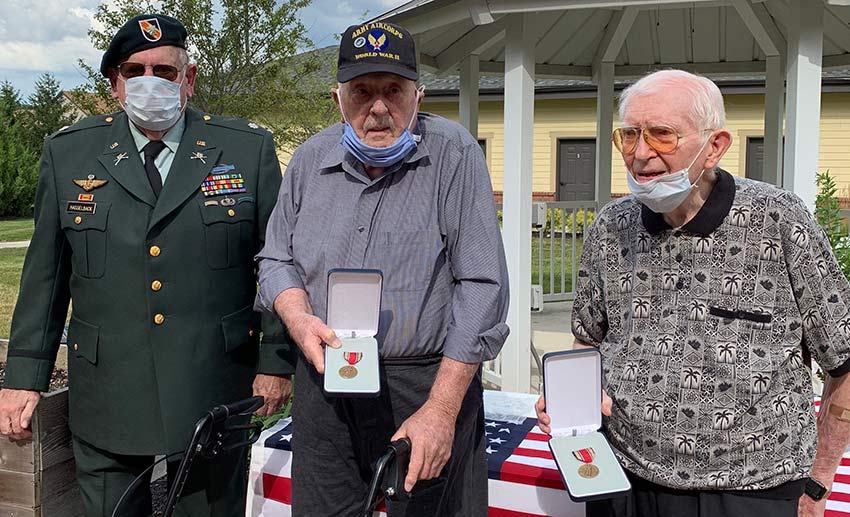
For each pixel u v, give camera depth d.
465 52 5.93
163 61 2.29
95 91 10.03
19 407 2.42
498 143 16.42
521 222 4.46
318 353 1.75
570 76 7.59
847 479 2.36
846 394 1.80
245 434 2.51
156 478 3.55
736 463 1.75
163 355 2.32
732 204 1.73
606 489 1.74
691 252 1.75
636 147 1.69
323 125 10.76
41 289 2.41
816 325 1.73
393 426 1.89
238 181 2.42
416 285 1.84
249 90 10.41
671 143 1.65
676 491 1.82
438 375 1.80
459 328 1.81
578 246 11.99
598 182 7.71
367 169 1.89
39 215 2.41
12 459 2.52
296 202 2.00
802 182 4.10
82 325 2.38
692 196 1.76
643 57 7.47
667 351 1.78
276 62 10.30
